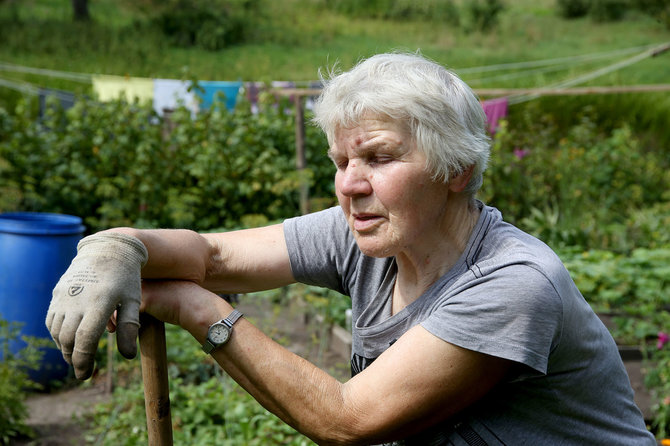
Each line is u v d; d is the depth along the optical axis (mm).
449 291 1503
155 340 1571
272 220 7031
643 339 4703
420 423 1473
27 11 23359
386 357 1470
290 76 17906
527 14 25719
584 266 5871
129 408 3865
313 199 6988
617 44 21516
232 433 3434
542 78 16812
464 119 1464
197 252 1675
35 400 4164
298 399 1464
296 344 4742
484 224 1571
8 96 13328
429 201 1478
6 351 3793
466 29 23219
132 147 7211
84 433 3764
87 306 1352
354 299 1754
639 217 8156
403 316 1599
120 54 19234
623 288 5602
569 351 1488
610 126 12461
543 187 8570
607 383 1577
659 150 11617
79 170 6840
